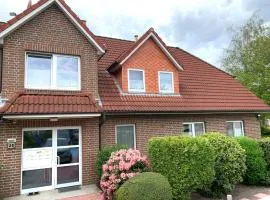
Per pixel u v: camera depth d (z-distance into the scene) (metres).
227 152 9.55
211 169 8.66
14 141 9.74
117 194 7.62
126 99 12.89
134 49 13.52
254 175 10.71
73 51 11.41
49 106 10.05
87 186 10.74
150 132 13.02
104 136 11.81
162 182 7.29
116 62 13.37
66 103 10.49
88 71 11.70
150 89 13.98
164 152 8.66
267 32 29.69
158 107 13.14
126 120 12.48
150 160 9.16
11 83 10.00
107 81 13.62
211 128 15.07
